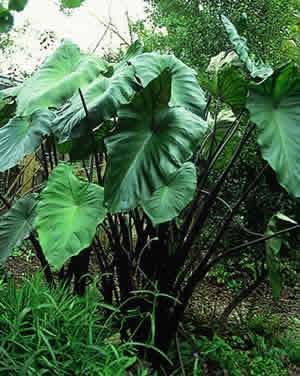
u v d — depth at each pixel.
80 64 2.58
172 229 2.66
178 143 2.07
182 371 2.50
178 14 4.95
